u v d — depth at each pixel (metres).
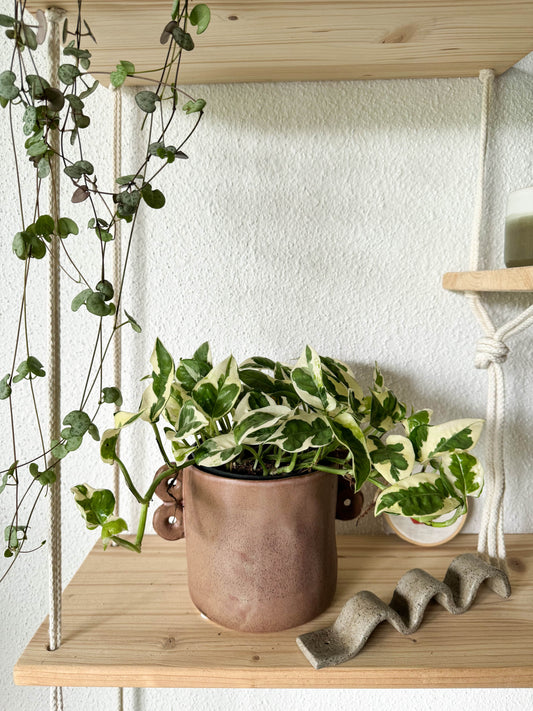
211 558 0.51
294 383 0.48
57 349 0.48
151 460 0.71
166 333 0.69
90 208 0.67
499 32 0.52
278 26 0.50
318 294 0.68
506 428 0.71
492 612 0.55
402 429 0.70
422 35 0.52
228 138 0.66
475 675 0.47
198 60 0.58
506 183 0.67
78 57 0.43
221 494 0.49
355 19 0.48
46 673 0.48
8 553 0.50
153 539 0.72
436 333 0.69
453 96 0.65
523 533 0.73
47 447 0.71
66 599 0.58
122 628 0.53
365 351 0.69
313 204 0.67
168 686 0.48
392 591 0.58
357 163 0.66
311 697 0.80
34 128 0.42
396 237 0.67
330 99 0.65
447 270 0.68
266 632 0.51
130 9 0.45
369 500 0.71
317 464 0.53
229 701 0.79
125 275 0.68
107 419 0.71
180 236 0.67
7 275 0.68
